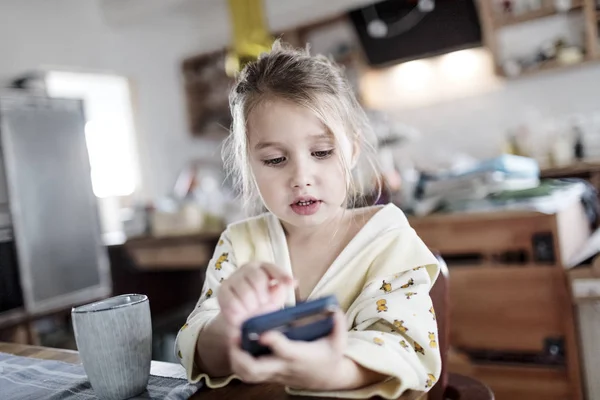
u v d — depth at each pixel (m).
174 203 3.15
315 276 0.73
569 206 1.84
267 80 0.66
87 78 4.08
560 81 2.85
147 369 0.62
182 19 4.05
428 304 0.62
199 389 0.61
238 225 0.81
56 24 3.83
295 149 0.64
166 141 4.22
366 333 0.57
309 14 3.56
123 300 0.64
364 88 3.27
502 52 3.01
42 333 2.79
